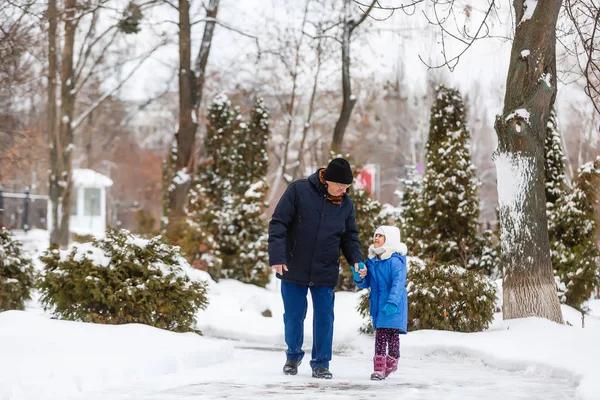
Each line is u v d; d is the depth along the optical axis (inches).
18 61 907.4
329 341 378.6
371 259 394.3
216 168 1259.8
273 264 369.1
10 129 1025.5
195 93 1430.9
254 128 1264.8
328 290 379.6
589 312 845.2
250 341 661.9
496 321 639.1
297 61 1585.9
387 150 3110.2
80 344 398.6
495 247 890.7
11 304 689.6
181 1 1422.2
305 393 320.8
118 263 521.3
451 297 565.3
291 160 3080.7
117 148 3656.5
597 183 841.5
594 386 317.1
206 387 335.6
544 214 599.8
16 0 781.9
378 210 1021.8
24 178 1700.3
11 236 709.9
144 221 1221.7
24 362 333.7
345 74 1395.2
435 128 969.5
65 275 519.2
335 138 1396.4
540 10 594.2
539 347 461.7
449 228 894.4
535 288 589.6
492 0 566.9
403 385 357.7
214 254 1069.8
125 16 1417.3
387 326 382.9
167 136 4119.1
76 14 1433.3
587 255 823.1
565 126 2017.7
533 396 323.9
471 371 428.5
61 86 1640.0
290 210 376.8
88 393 312.8
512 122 595.2
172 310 526.9
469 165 895.7
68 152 1642.5
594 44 636.7
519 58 597.0
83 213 2432.3
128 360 362.9
